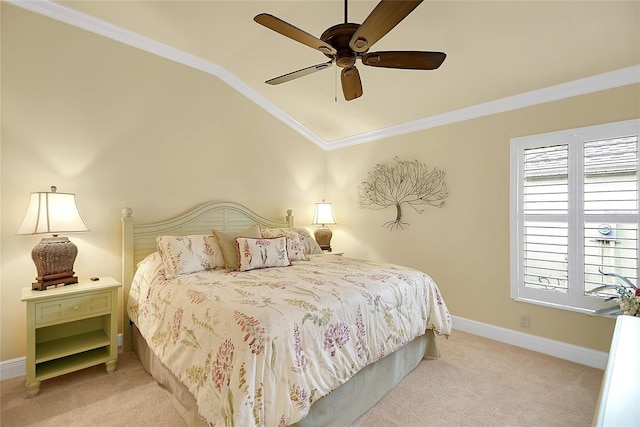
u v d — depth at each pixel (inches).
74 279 93.1
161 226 119.2
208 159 135.9
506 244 116.3
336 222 176.2
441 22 88.6
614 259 94.6
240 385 52.0
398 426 69.7
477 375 91.7
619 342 48.1
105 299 93.0
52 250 89.2
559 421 71.2
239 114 146.5
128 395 80.6
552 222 106.3
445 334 98.8
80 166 103.5
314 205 178.1
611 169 95.0
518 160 113.2
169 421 70.6
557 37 85.7
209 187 136.1
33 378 79.8
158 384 85.5
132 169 114.8
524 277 112.1
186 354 66.6
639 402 32.5
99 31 107.0
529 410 75.3
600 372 93.7
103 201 108.3
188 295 75.6
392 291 85.3
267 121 157.4
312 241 143.3
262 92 150.3
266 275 93.0
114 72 110.6
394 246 152.2
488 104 119.2
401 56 68.6
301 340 60.9
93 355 93.4
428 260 139.2
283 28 61.2
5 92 90.4
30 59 94.3
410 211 145.8
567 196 102.8
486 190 121.3
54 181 98.5
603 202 96.4
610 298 89.7
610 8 74.4
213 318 63.6
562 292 103.6
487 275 121.1
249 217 148.2
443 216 134.0
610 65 91.0
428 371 94.0
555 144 105.0
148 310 88.4
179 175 127.1
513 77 104.1
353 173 171.0
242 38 115.3
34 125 94.9
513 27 85.7
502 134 117.2
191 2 96.3
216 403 54.7
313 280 85.6
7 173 90.7
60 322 85.0
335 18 97.3
